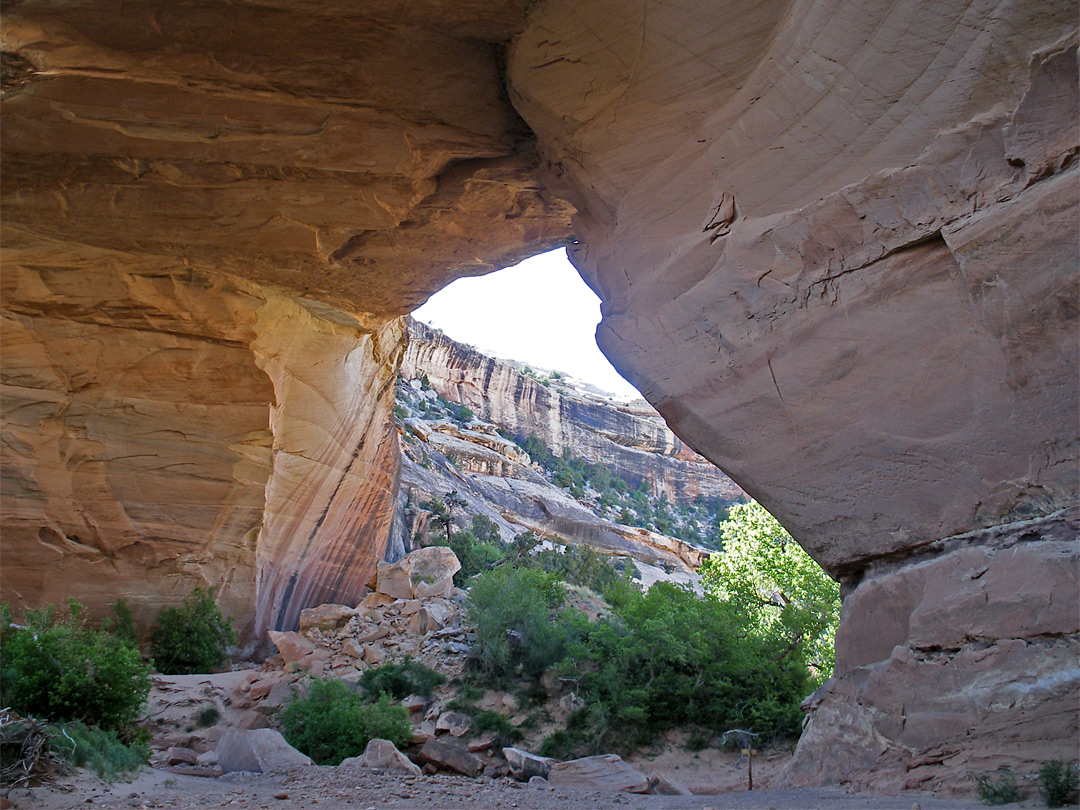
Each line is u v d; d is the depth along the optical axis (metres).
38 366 15.23
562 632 17.66
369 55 10.25
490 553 35.78
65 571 16.08
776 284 8.29
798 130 8.20
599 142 10.38
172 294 15.23
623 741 14.98
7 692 8.82
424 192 12.62
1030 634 5.94
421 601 20.89
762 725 15.16
